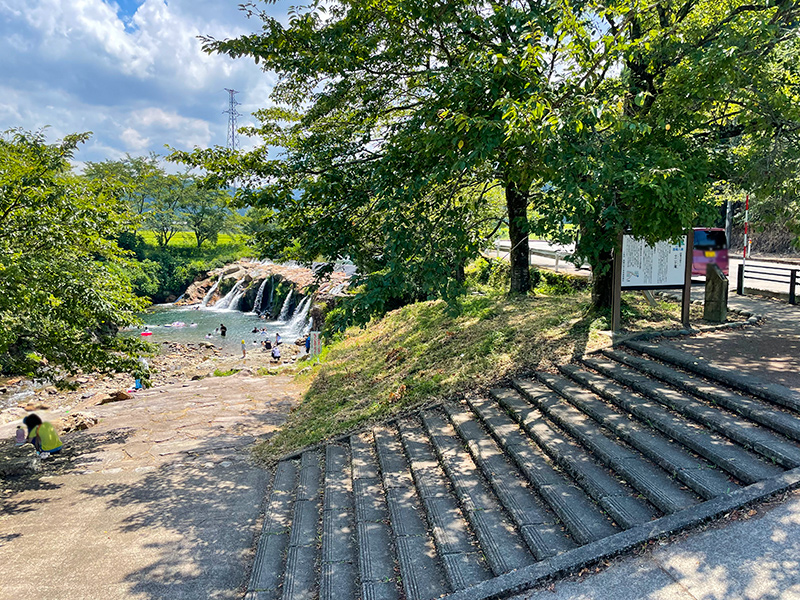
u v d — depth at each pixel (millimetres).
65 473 8773
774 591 3148
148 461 9195
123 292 10180
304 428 9695
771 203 7832
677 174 6703
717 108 8836
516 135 5418
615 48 6008
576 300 12234
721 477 4352
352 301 6230
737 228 25594
